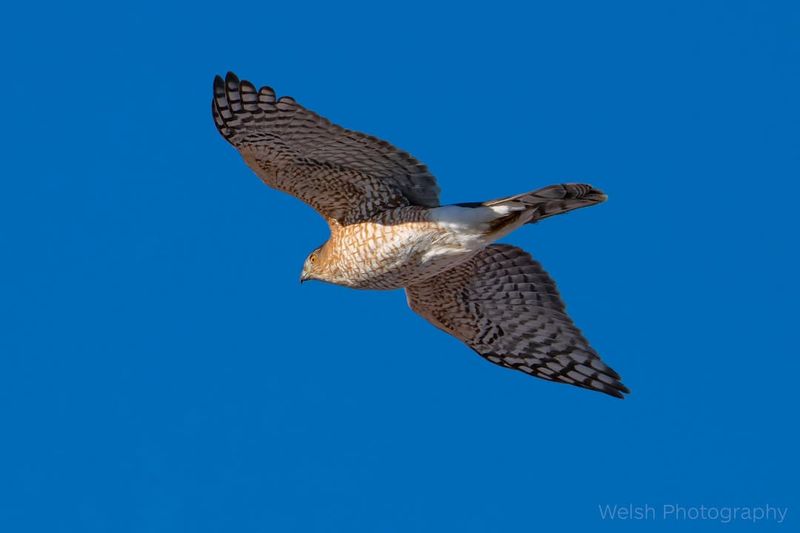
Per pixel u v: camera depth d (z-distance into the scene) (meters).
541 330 16.38
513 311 16.33
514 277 16.11
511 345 16.64
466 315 16.48
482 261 15.96
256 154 13.77
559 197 13.11
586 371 16.45
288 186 14.13
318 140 13.45
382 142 13.38
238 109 13.30
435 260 13.97
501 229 13.58
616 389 16.33
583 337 16.25
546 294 16.16
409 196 13.92
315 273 14.90
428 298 16.34
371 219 14.07
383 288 14.59
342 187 14.03
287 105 13.16
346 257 14.36
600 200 13.22
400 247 13.91
